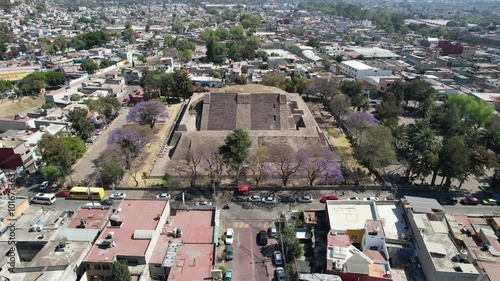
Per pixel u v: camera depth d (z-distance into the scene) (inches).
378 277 2153.1
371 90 6515.8
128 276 2119.8
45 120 4699.8
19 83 6289.4
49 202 3250.5
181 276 2161.7
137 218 2623.0
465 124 4517.7
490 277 2151.8
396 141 3988.7
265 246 2760.8
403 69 7770.7
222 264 2564.0
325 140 4525.1
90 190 3331.7
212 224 2696.9
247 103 4751.5
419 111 5748.0
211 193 3447.3
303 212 2999.5
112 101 5516.7
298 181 3668.8
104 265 2203.5
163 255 2370.8
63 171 3580.2
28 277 2069.4
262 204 3289.9
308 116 4854.8
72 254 2222.0
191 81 6407.5
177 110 5826.8
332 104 5423.2
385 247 2374.5
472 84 6830.7
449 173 3371.1
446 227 2516.0
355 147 4352.9
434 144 3597.4
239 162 3420.3
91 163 4065.0
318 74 7475.4
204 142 4082.2
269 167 3634.4
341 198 3378.4
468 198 3405.5
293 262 2485.2
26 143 3956.7
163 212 2674.7
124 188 3513.8
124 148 3848.4
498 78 6894.7
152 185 3548.2
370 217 2741.1
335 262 2236.7
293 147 4111.7
